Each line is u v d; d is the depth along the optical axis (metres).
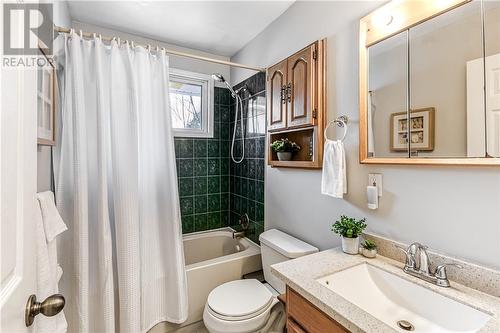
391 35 1.12
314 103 1.49
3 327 0.45
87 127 1.49
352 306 0.79
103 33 2.07
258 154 2.20
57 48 1.38
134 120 1.55
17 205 0.53
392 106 1.12
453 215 0.93
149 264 1.64
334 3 1.42
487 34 0.83
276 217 1.96
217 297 1.50
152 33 2.17
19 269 0.53
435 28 0.97
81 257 1.36
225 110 2.73
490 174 0.84
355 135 1.30
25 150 0.56
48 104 1.18
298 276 0.99
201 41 2.33
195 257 2.41
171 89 2.51
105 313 1.42
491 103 0.83
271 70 1.89
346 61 1.35
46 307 0.60
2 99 0.46
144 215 1.64
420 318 0.89
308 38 1.61
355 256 1.18
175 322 1.65
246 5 1.76
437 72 0.96
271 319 1.47
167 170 1.70
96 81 1.46
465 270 0.88
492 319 0.70
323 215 1.52
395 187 1.12
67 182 1.40
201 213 2.61
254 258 2.01
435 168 0.98
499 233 0.82
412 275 0.98
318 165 1.48
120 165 1.51
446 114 0.94
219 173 2.70
